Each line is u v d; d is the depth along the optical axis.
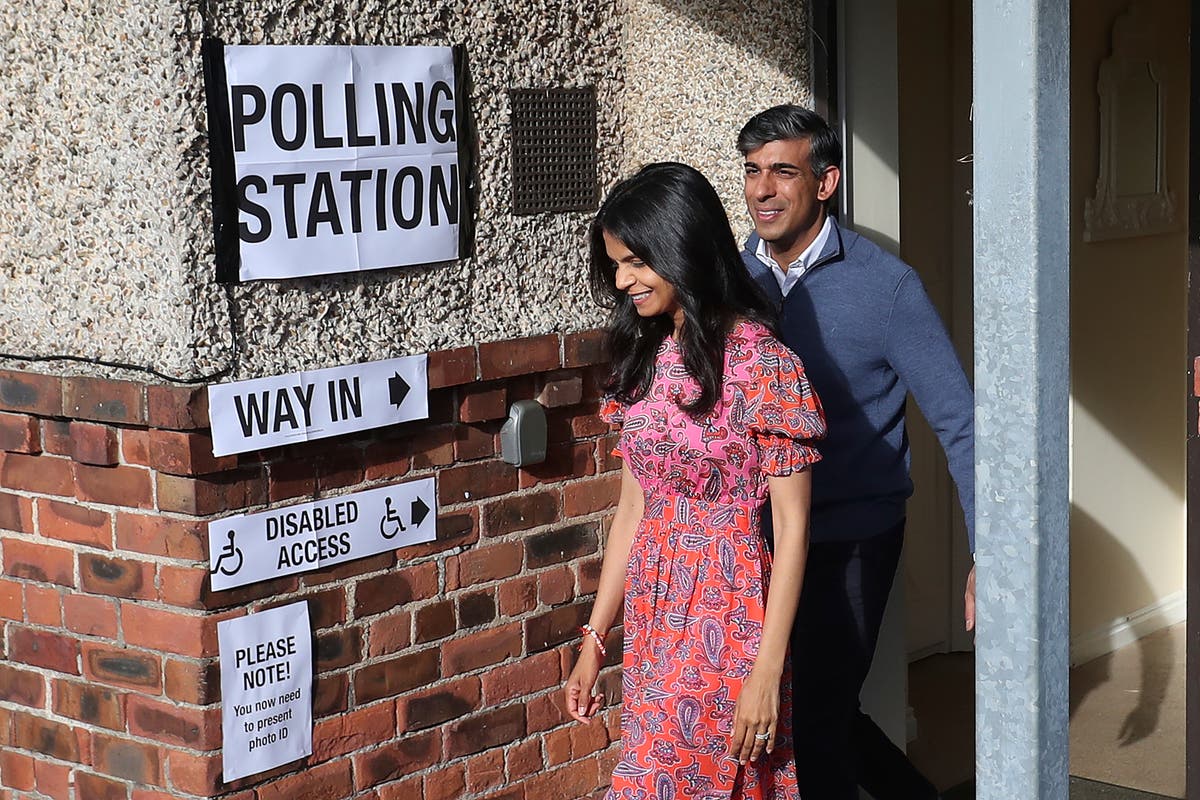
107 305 5.01
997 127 3.36
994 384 3.44
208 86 4.82
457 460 5.72
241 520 5.01
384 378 5.35
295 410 5.09
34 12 5.01
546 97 6.04
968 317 8.80
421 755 5.71
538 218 6.04
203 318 4.87
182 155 4.78
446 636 5.75
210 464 4.88
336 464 5.30
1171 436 9.94
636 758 4.98
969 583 5.57
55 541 5.27
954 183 8.70
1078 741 8.08
